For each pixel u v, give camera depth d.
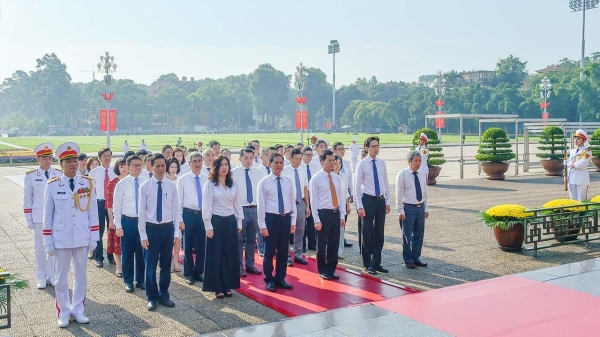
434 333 5.89
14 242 11.33
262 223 7.77
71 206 6.58
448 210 14.74
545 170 25.42
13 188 22.19
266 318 6.61
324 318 6.44
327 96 139.88
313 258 9.78
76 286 6.68
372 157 8.71
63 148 6.64
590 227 10.24
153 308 6.98
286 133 125.94
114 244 8.71
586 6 76.06
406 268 8.87
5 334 6.10
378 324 6.20
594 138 25.58
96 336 6.08
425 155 19.48
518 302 6.89
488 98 90.81
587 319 6.23
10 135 114.31
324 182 8.24
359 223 8.98
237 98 138.50
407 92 144.12
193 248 8.51
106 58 36.16
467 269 8.73
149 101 135.12
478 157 22.70
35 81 143.62
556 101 79.06
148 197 7.15
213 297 7.54
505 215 9.76
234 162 33.16
